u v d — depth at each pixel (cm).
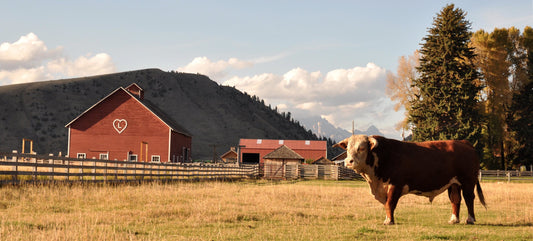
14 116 17738
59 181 1947
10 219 1127
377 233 1040
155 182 2586
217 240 930
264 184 3422
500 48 5912
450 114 4981
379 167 1191
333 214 1396
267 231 1053
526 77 6219
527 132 5988
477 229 1121
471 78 5044
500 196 2217
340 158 9181
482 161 4903
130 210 1355
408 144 1220
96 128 5238
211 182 3147
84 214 1248
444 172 1216
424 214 1491
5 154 1747
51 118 18412
